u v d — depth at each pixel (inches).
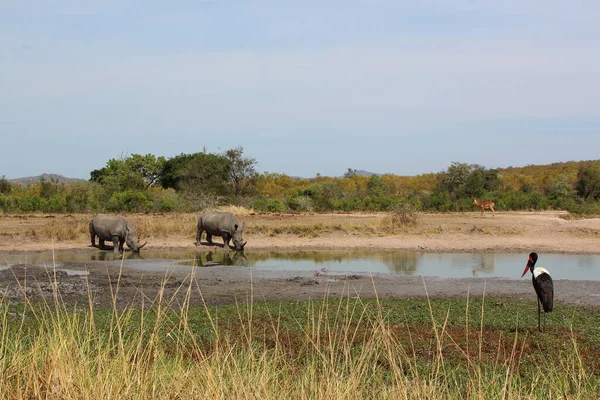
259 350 376.8
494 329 484.7
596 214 1786.4
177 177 2576.3
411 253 1074.7
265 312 545.0
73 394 236.7
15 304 566.3
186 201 1883.6
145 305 593.3
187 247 1135.0
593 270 888.3
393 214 1396.4
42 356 262.8
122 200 1803.6
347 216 1663.4
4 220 1444.4
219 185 2119.8
